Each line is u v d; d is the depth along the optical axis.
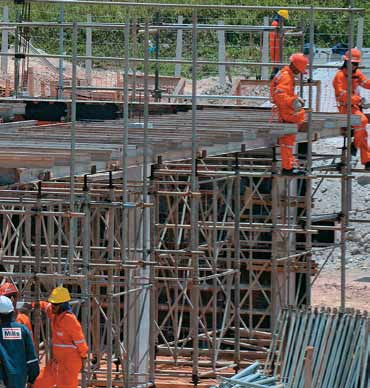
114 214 37.62
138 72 75.31
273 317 41.62
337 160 69.06
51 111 47.38
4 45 65.00
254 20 79.56
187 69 77.06
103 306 43.97
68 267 31.53
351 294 59.78
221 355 44.78
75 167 31.36
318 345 36.81
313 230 42.41
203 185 47.03
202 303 47.50
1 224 44.59
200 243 46.72
